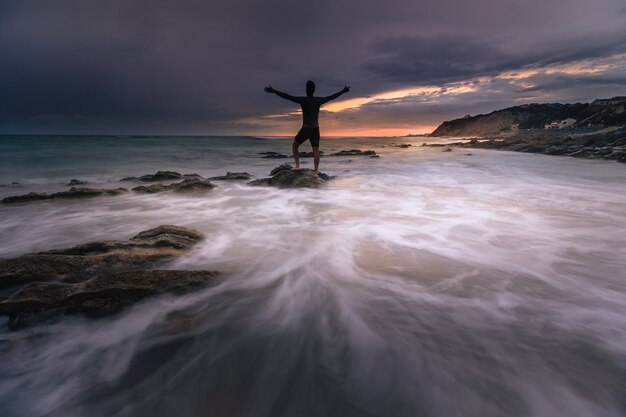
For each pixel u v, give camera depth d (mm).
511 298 2852
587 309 2654
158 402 1852
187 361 2178
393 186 9406
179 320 2625
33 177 12352
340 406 1779
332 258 3826
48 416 1772
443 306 2742
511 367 2020
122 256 3428
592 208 6266
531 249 4023
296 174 9273
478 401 1778
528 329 2400
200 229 5078
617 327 2406
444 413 1708
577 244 4184
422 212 6070
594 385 1863
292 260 3789
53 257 3207
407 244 4266
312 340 2355
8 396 1904
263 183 9398
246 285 3199
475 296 2895
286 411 1772
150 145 33312
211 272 3260
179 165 16984
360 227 5086
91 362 2189
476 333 2371
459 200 7219
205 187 8602
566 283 3115
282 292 3061
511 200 7168
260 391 1915
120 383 2002
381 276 3332
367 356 2164
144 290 2854
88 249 3617
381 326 2492
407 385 1907
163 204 7023
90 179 11875
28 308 2574
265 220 5633
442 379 1940
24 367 2143
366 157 22812
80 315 2615
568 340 2266
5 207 6766
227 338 2400
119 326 2566
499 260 3691
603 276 3256
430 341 2293
